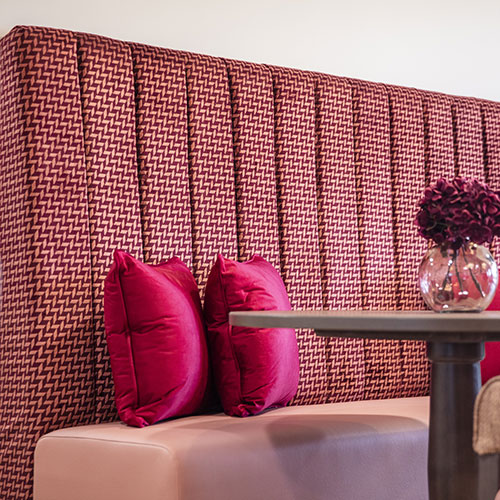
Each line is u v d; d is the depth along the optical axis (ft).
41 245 7.20
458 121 10.43
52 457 6.59
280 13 10.05
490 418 4.33
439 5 11.19
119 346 6.79
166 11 9.33
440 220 6.17
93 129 7.62
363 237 9.55
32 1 8.53
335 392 9.11
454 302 6.05
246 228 8.66
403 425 7.17
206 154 8.43
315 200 9.21
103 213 7.59
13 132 7.39
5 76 7.51
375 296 9.58
